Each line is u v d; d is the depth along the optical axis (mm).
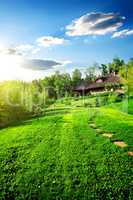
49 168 15875
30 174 15344
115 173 14805
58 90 68938
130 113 32719
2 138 23062
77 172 15133
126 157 16781
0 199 13242
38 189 13906
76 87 75625
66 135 22625
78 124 27047
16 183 14539
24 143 20906
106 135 21891
